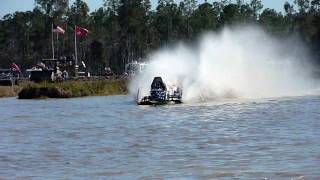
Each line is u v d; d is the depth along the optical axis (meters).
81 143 52.88
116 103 111.69
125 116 79.25
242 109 86.19
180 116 76.94
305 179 34.72
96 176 37.84
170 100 101.12
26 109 100.38
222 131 59.28
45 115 85.06
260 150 46.25
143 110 88.88
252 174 36.72
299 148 46.44
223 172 37.72
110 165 41.72
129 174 38.16
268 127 61.81
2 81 181.88
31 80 190.62
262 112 80.44
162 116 77.50
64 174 38.88
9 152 48.53
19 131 63.56
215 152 46.03
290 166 38.91
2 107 108.38
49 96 150.25
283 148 46.75
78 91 156.62
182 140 53.22
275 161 41.03
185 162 42.00
